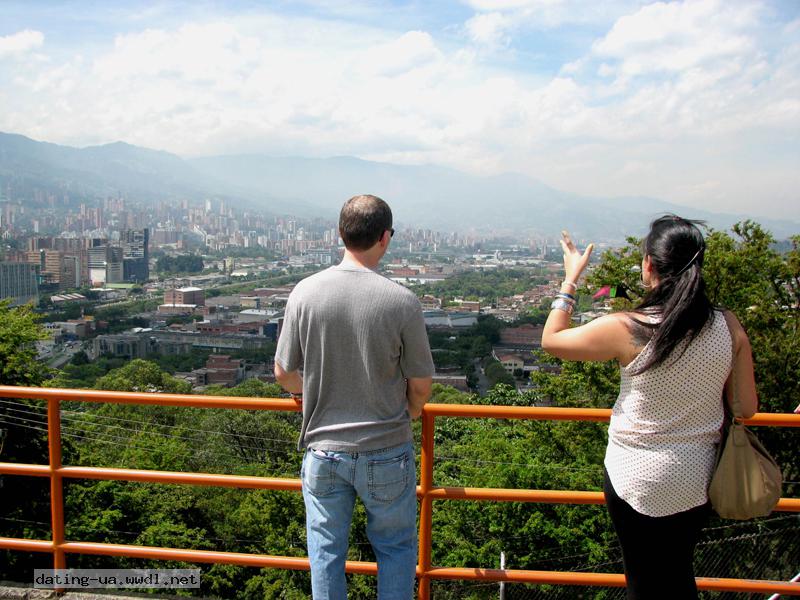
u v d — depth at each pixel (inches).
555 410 99.5
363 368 83.4
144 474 109.1
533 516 465.7
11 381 580.4
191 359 3531.0
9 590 115.4
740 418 78.7
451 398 1579.7
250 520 609.6
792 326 533.6
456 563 462.0
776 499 76.5
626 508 79.1
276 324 4717.0
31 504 503.2
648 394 76.7
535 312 4977.9
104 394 106.0
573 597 447.2
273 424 899.4
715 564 346.3
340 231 85.5
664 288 76.4
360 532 433.1
